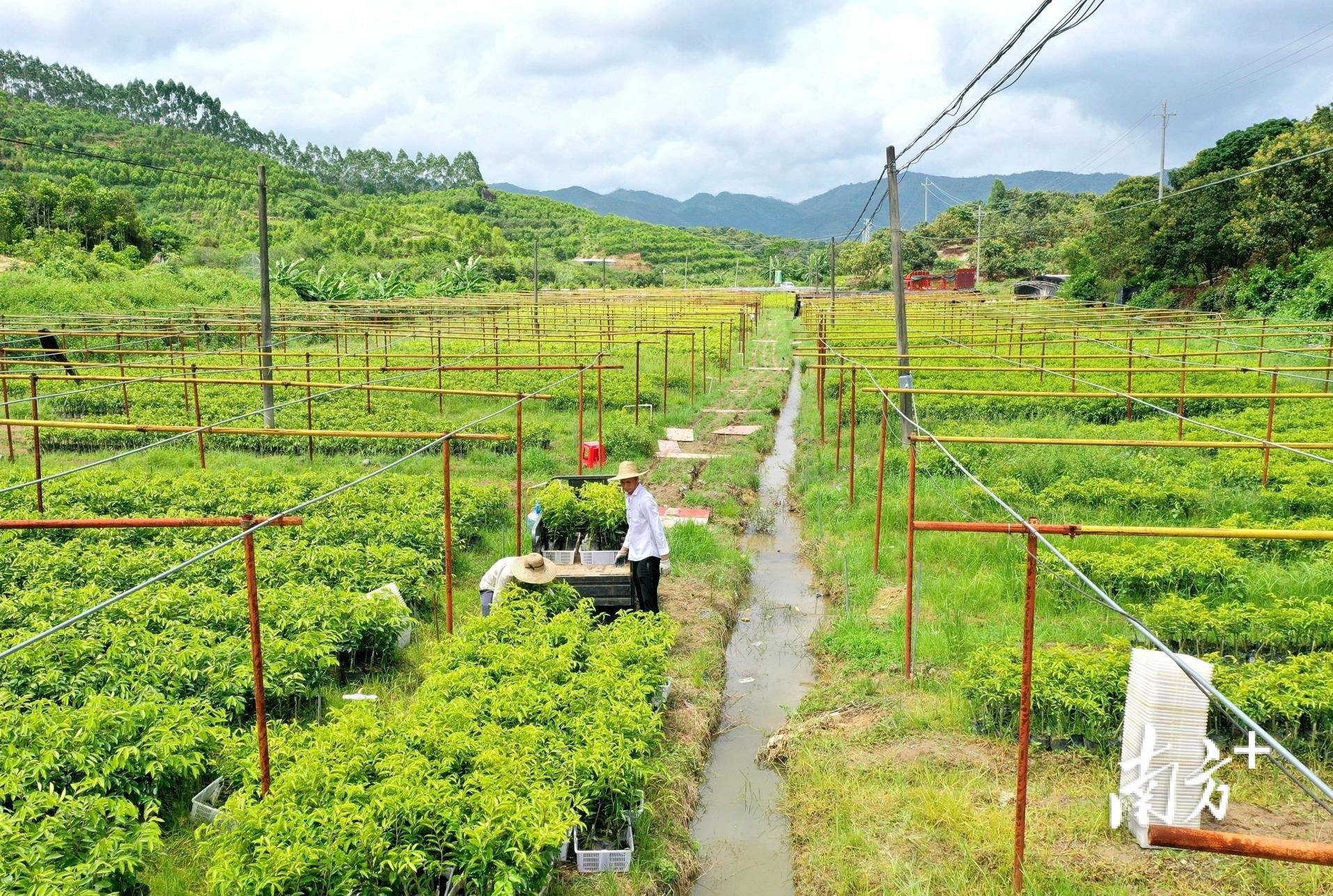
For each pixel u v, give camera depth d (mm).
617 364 36500
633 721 7855
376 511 15297
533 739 7332
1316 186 46938
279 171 145750
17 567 12172
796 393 36469
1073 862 7223
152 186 113625
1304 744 8648
